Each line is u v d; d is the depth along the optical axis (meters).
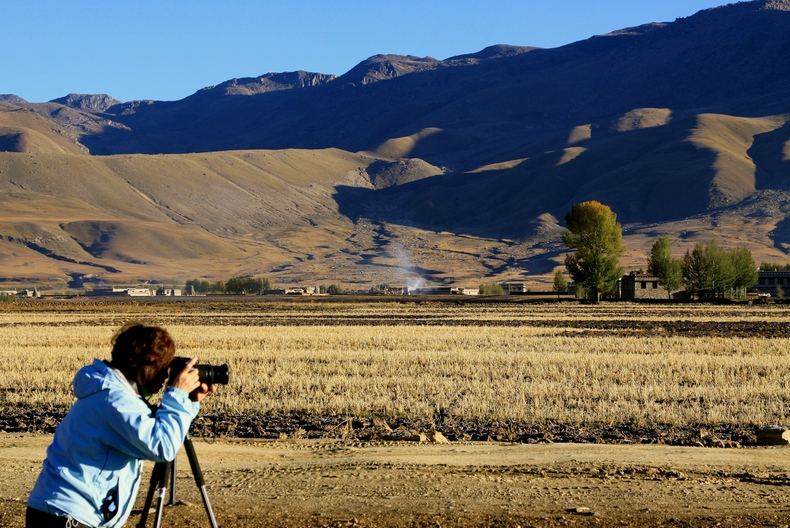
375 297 160.62
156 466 7.52
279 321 72.38
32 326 64.88
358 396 24.73
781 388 25.84
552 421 20.89
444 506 11.12
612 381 28.34
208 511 7.77
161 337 6.55
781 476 12.94
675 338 47.41
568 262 122.19
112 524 6.43
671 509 10.89
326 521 10.43
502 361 34.41
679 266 133.00
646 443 17.78
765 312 86.69
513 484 12.44
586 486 12.29
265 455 15.77
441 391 25.84
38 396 25.56
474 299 140.88
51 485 6.27
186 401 6.43
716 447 17.06
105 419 6.23
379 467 13.88
